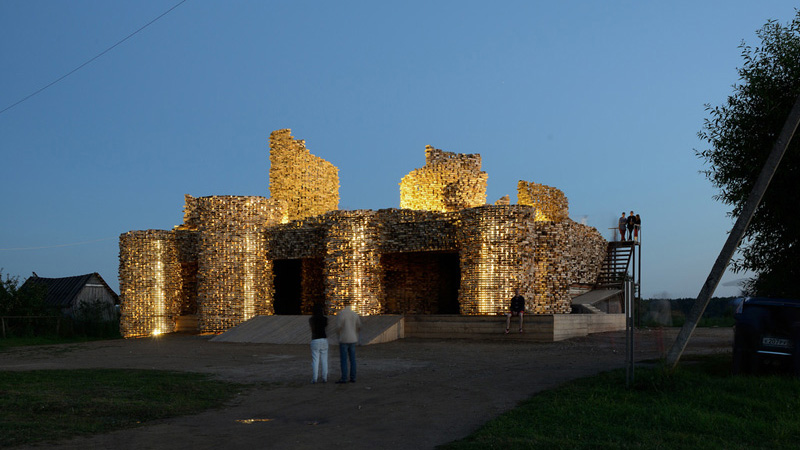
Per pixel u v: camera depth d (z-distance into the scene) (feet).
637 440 26.55
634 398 34.58
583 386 38.14
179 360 62.18
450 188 104.27
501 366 52.21
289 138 114.52
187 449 26.16
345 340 44.47
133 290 107.45
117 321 117.60
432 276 109.09
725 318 118.73
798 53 47.11
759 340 40.32
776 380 37.42
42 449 25.59
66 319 108.68
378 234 96.53
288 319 91.25
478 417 31.73
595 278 121.39
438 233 92.32
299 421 31.91
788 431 28.02
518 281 84.33
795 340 39.19
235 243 99.96
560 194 125.08
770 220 49.03
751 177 48.96
